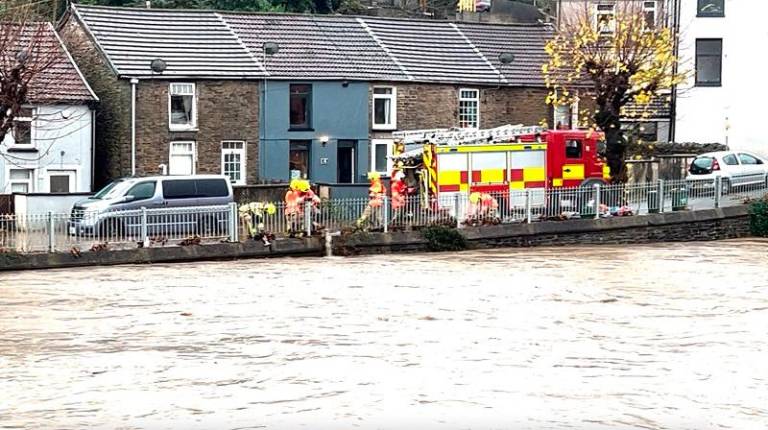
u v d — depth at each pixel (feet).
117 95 238.68
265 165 247.29
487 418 78.74
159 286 145.07
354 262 173.27
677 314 121.90
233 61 247.50
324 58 255.91
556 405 81.97
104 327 114.21
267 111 247.09
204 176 197.98
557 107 266.16
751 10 273.54
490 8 325.42
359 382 88.58
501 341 105.29
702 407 81.97
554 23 281.13
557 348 102.06
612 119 213.25
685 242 202.08
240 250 177.17
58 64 232.94
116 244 171.42
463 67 266.36
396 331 110.73
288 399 83.71
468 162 201.87
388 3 353.72
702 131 274.98
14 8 209.97
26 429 76.79
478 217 193.77
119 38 246.88
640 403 82.79
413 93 258.57
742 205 208.64
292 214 183.32
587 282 148.56
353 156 254.47
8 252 165.17
